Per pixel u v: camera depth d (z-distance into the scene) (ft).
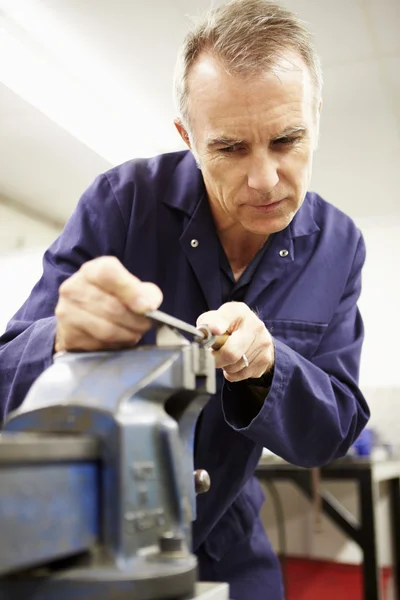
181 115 2.84
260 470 7.01
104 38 5.72
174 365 1.40
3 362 2.33
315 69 2.62
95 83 6.38
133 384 1.32
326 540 9.66
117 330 1.55
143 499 1.24
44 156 7.70
